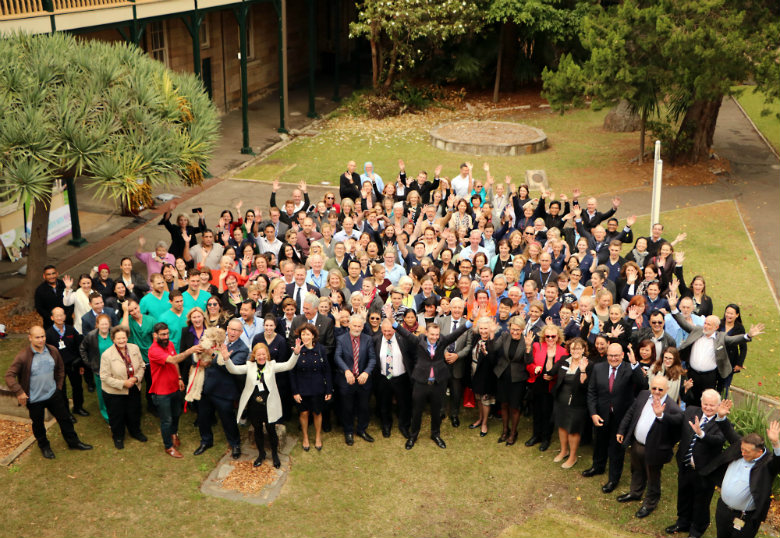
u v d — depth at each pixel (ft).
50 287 35.47
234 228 43.06
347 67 126.93
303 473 30.17
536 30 96.27
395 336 31.65
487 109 99.76
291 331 31.86
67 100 36.76
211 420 32.01
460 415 34.91
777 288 49.57
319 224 46.14
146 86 39.34
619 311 30.53
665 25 61.82
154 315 33.68
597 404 29.01
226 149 79.82
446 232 40.04
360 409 32.09
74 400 33.32
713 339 31.60
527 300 34.40
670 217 61.72
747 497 24.20
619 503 28.81
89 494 28.40
